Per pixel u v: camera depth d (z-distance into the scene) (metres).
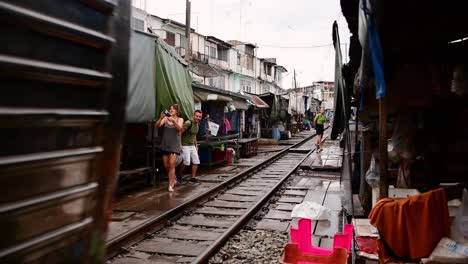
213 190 10.78
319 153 21.95
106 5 1.55
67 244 1.43
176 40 36.94
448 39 4.36
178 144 10.64
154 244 6.48
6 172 1.17
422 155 5.16
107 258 5.76
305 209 8.18
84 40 1.45
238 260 5.93
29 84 1.24
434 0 3.65
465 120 5.05
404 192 4.85
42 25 1.26
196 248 6.29
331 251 4.44
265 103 30.66
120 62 1.66
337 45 5.43
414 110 5.26
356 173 7.40
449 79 4.85
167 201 9.30
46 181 1.33
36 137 1.28
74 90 1.43
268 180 13.60
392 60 5.01
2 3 1.12
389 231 3.57
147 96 10.27
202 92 15.95
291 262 4.25
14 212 1.20
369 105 5.76
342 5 4.65
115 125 1.65
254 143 22.91
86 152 1.49
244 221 7.86
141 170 10.63
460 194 3.84
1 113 1.14
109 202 1.67
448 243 3.37
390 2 3.64
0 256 1.15
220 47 45.97
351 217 6.14
